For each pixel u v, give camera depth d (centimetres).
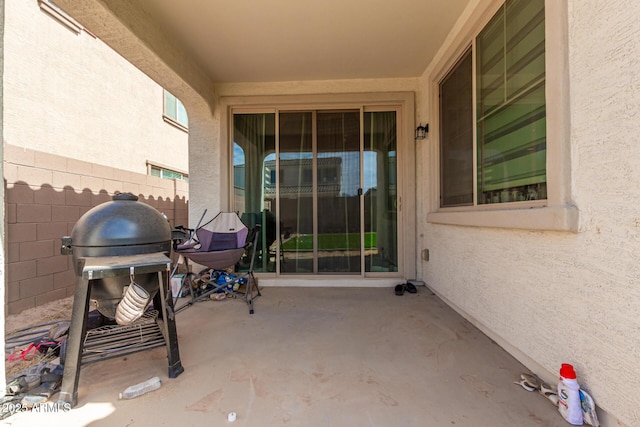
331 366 172
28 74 357
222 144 355
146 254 167
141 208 179
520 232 171
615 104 113
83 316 144
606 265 117
